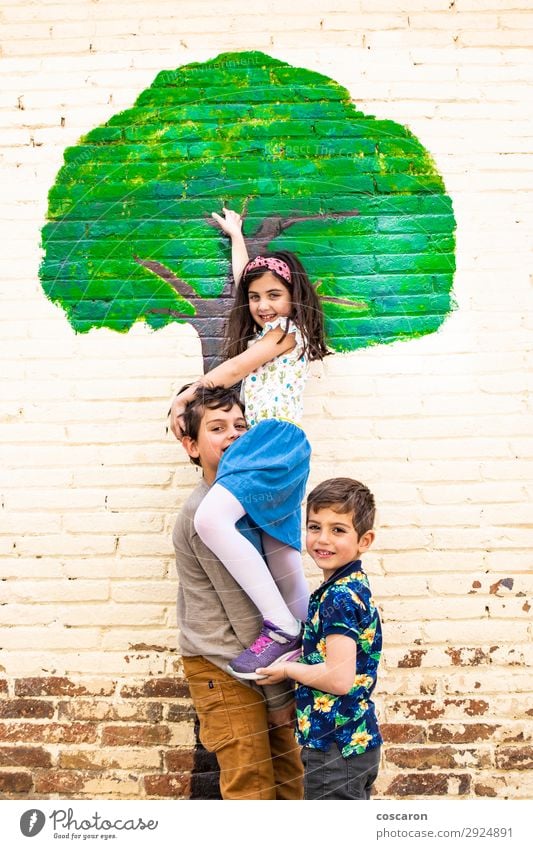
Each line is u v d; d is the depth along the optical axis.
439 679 2.29
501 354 2.39
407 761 2.26
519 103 2.46
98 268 2.44
